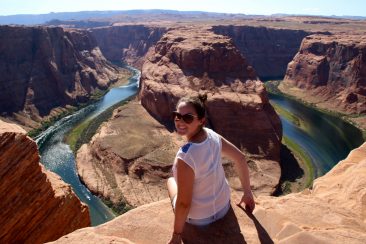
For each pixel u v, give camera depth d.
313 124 82.56
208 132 5.33
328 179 12.66
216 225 5.83
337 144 70.88
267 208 6.91
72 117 89.56
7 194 12.12
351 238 5.80
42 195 13.26
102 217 45.38
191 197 4.99
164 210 6.45
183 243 5.46
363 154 13.73
